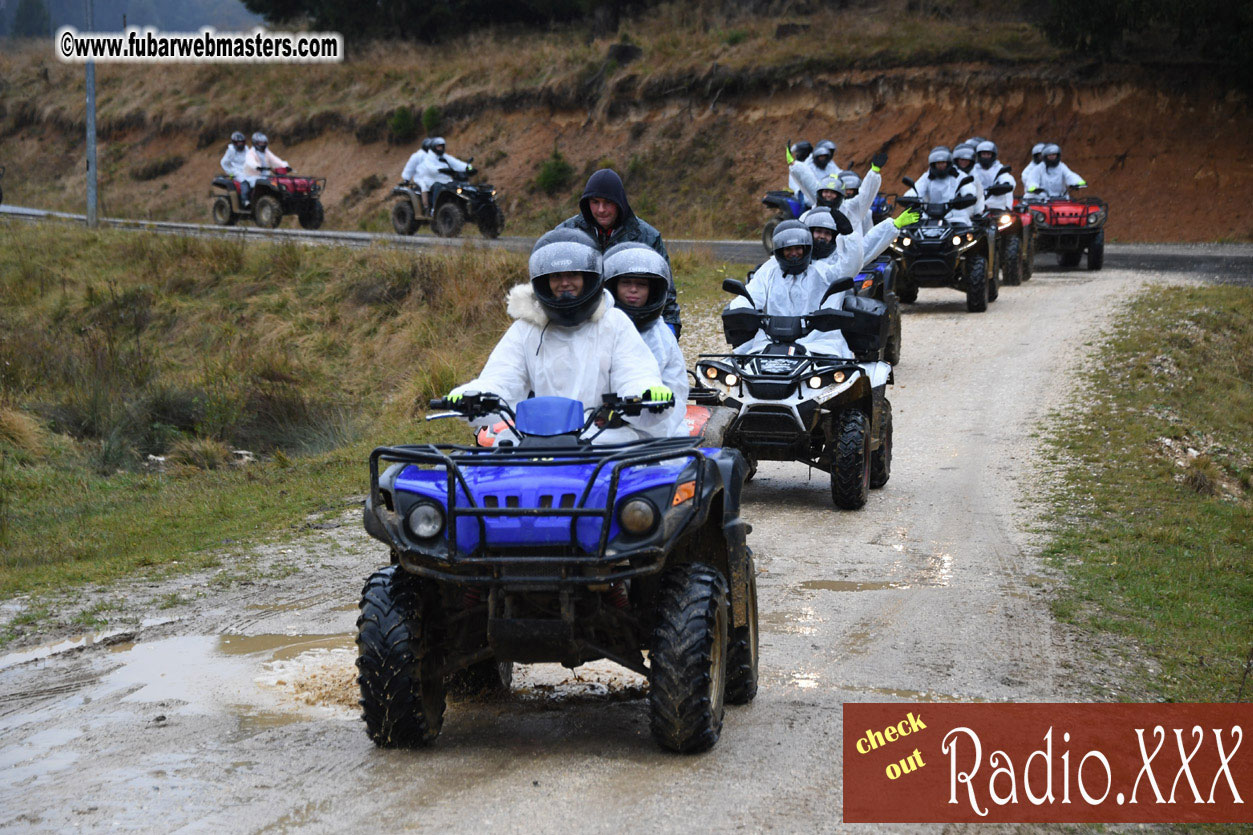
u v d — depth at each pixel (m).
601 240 15.34
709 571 9.73
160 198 96.81
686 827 8.14
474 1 105.81
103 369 36.59
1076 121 74.25
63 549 19.44
